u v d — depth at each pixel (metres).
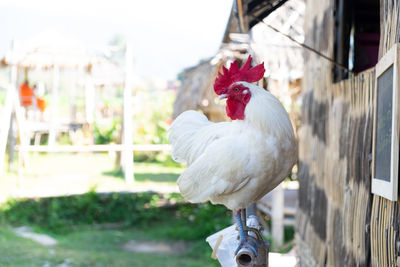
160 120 19.28
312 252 4.95
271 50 8.62
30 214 10.09
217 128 2.72
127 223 10.34
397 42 2.25
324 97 4.61
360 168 3.10
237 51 8.75
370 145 2.88
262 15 3.95
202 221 10.25
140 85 20.92
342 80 3.97
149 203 10.77
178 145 2.99
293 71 8.50
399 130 2.04
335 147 3.98
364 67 5.36
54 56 13.80
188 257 8.10
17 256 7.64
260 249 2.50
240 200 2.55
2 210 10.03
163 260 7.86
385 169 2.26
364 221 2.94
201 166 2.58
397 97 2.04
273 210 8.30
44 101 16.12
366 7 5.06
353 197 3.26
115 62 14.99
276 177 2.48
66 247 8.52
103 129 17.53
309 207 5.25
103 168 15.48
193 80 12.79
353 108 3.36
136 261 7.75
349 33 4.31
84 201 10.36
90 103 15.86
